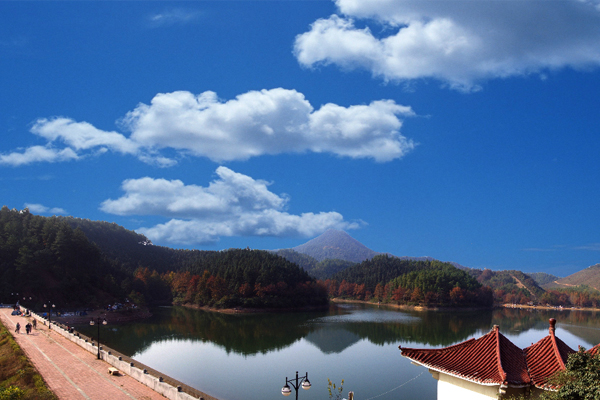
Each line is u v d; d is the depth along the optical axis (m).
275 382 67.50
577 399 17.09
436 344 106.38
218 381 68.19
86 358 55.56
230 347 98.75
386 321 164.38
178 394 36.81
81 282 178.00
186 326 137.88
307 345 102.88
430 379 69.62
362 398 59.78
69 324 129.75
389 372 74.56
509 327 154.25
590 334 138.25
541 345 22.25
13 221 195.62
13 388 34.75
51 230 193.75
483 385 20.09
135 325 137.88
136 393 39.47
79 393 39.31
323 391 62.91
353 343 106.56
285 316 181.12
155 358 84.88
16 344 59.22
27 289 157.75
